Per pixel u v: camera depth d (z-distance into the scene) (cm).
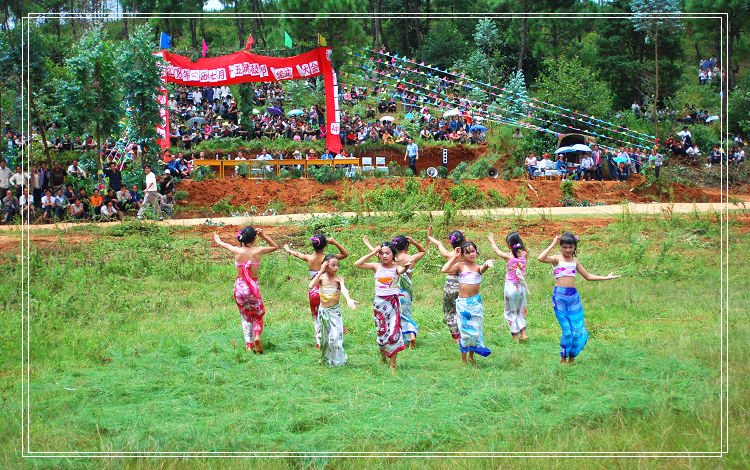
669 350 921
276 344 1007
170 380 841
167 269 1473
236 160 2809
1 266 1452
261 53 4372
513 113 3766
